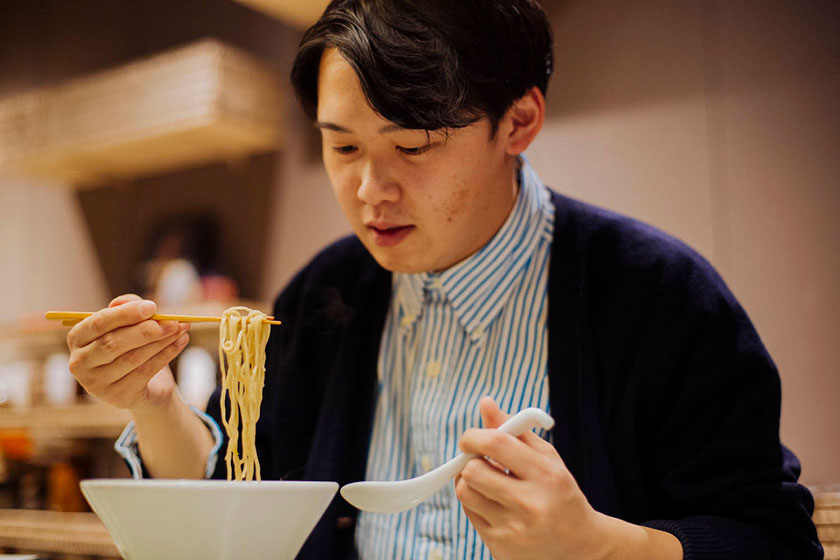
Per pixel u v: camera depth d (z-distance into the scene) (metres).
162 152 3.10
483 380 1.32
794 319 1.94
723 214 2.05
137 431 1.24
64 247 3.62
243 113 2.80
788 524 1.10
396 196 1.17
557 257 1.34
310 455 1.37
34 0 3.86
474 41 1.14
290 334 1.52
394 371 1.42
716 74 2.09
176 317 1.05
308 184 2.92
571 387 1.24
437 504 1.27
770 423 1.17
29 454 2.95
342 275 1.51
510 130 1.26
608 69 2.24
